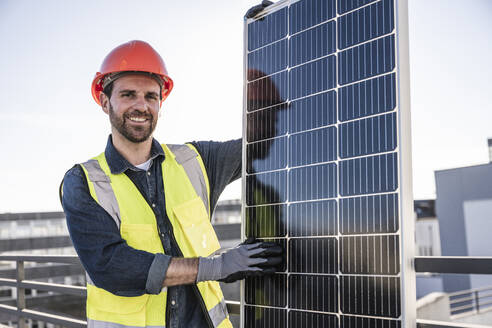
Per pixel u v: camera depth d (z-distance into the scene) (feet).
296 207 6.49
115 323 6.47
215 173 7.66
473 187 85.87
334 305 5.88
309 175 6.35
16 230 68.49
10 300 60.08
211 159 7.70
